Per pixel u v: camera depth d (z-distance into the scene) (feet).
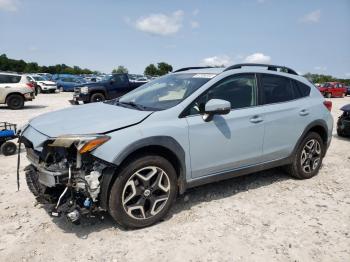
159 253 10.90
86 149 10.80
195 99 13.48
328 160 22.41
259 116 15.14
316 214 13.94
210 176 14.05
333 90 112.78
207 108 12.85
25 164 20.35
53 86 101.04
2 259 10.46
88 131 11.44
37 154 12.14
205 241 11.64
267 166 16.08
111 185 11.60
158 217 12.60
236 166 14.82
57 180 11.01
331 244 11.70
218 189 16.24
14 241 11.44
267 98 15.88
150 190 12.27
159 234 12.03
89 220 12.89
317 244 11.68
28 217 13.08
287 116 16.24
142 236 11.88
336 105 75.20
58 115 13.83
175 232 12.19
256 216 13.58
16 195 15.16
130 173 11.68
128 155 11.70
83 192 11.29
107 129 11.53
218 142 13.83
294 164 17.39
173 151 12.53
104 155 11.04
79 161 11.05
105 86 57.00
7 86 52.75
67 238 11.69
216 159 13.96
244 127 14.58
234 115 14.34
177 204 14.48
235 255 10.89
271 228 12.66
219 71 14.84
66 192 11.41
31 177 12.66
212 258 10.70
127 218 11.92
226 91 14.49
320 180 18.08
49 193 11.70
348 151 25.44
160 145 12.16
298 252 11.17
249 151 15.01
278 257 10.86
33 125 13.12
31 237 11.70
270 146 15.80
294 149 16.98
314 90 18.38
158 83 16.07
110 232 12.12
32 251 10.90
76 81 108.78
